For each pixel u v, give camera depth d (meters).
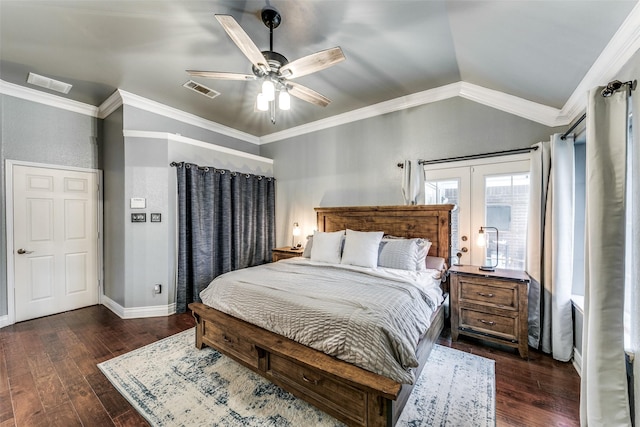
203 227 3.72
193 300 3.59
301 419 1.66
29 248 3.27
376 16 1.93
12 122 3.14
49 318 3.30
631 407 1.38
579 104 2.18
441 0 1.70
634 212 1.38
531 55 1.94
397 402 1.54
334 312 1.74
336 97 3.44
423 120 3.38
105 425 1.63
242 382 2.03
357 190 3.95
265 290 2.17
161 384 2.00
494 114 2.92
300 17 1.97
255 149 5.18
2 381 2.05
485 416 1.68
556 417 1.67
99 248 3.83
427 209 3.19
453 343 2.64
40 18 2.03
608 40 1.48
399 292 2.07
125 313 3.30
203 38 2.28
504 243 2.87
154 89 3.25
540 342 2.52
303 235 4.59
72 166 3.59
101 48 2.44
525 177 2.75
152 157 3.40
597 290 1.44
